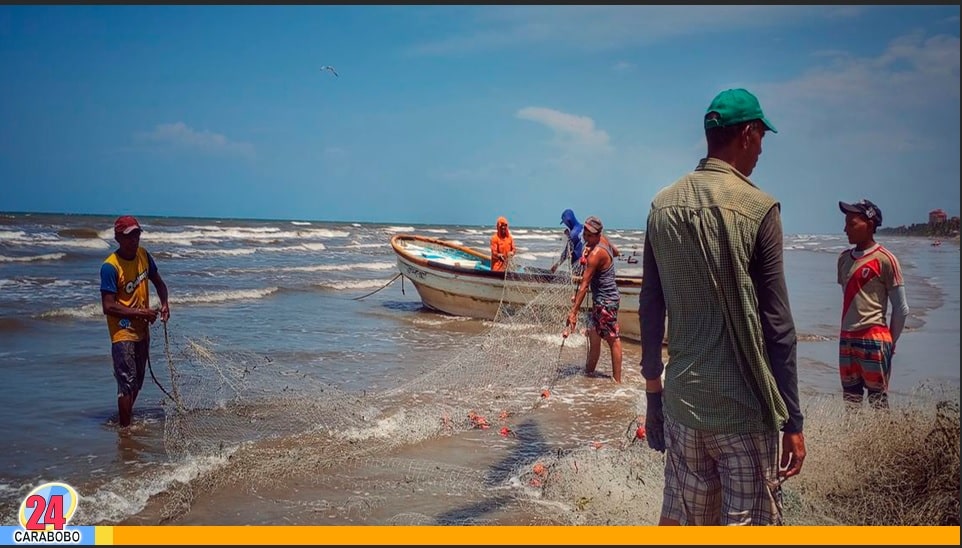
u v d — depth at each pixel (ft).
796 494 13.29
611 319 27.63
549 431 20.94
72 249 95.91
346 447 18.61
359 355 32.63
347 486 16.05
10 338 34.83
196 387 23.89
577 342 33.47
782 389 8.73
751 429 8.77
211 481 16.06
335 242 153.48
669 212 9.18
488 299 44.19
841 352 18.57
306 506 14.80
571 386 26.86
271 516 14.23
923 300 59.16
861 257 18.13
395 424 20.70
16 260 81.66
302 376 25.30
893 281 17.66
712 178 9.06
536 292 39.55
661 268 9.37
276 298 56.13
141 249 21.03
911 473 13.58
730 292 8.71
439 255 58.29
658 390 10.02
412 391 25.18
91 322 40.65
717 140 9.33
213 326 39.83
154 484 15.72
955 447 13.39
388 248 142.61
